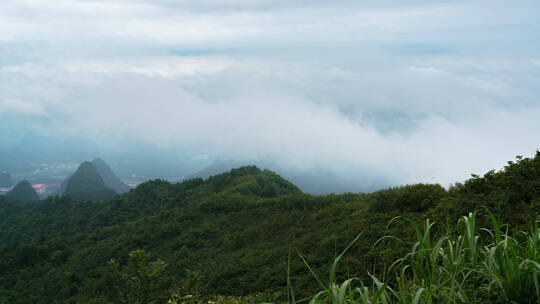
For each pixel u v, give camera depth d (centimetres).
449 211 1018
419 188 1612
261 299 799
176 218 5728
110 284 3612
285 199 4566
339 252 1379
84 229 9038
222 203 5591
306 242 1862
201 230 4500
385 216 1529
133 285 993
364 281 941
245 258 2292
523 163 1072
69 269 5094
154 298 1469
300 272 1433
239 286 1609
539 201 841
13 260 5947
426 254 358
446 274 350
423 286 328
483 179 1116
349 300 303
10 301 4606
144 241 5041
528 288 324
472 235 350
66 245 6494
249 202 5250
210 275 1938
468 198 1034
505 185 1002
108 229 6762
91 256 5294
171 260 3694
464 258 358
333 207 2655
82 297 3725
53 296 4334
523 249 383
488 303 333
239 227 4194
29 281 5291
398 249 902
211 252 3334
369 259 1045
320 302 309
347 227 1745
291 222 3150
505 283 325
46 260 5950
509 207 861
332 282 309
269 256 1939
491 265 328
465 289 357
